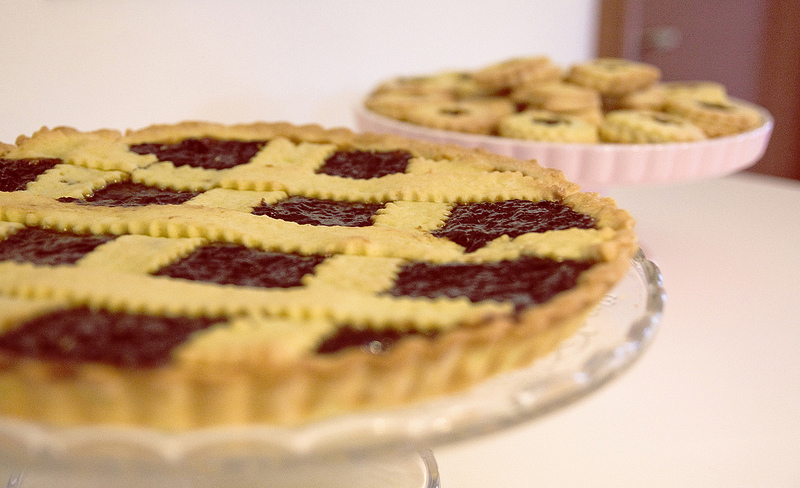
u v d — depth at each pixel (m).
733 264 0.91
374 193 0.73
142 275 0.60
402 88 0.97
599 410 0.76
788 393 0.77
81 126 0.85
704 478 0.71
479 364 0.53
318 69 0.98
